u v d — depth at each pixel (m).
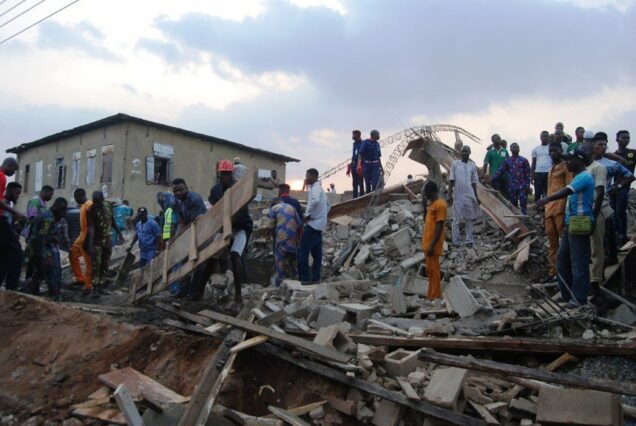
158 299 7.43
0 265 7.53
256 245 11.51
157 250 9.69
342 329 5.36
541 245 8.35
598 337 4.80
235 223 6.83
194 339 5.31
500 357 4.69
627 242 7.20
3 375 5.84
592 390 3.61
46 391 5.23
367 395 4.26
